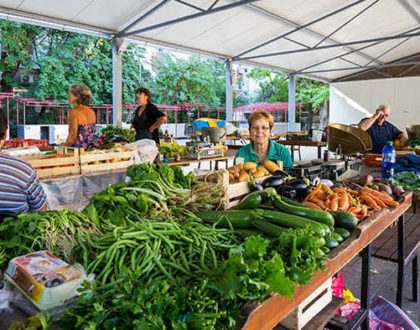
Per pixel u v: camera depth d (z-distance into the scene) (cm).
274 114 2847
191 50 1099
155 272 119
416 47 1570
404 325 243
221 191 207
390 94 1794
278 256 118
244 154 369
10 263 117
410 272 382
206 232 149
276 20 995
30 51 2036
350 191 252
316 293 174
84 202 387
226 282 107
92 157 401
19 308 107
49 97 2041
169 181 201
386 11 1086
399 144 566
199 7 820
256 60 1381
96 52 2184
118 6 755
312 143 873
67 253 132
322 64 1623
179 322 92
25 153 401
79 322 88
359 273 374
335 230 185
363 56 1565
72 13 750
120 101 899
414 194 358
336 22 1106
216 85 3553
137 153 452
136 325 87
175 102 2920
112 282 106
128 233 131
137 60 2555
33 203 210
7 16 694
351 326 206
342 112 1927
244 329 104
